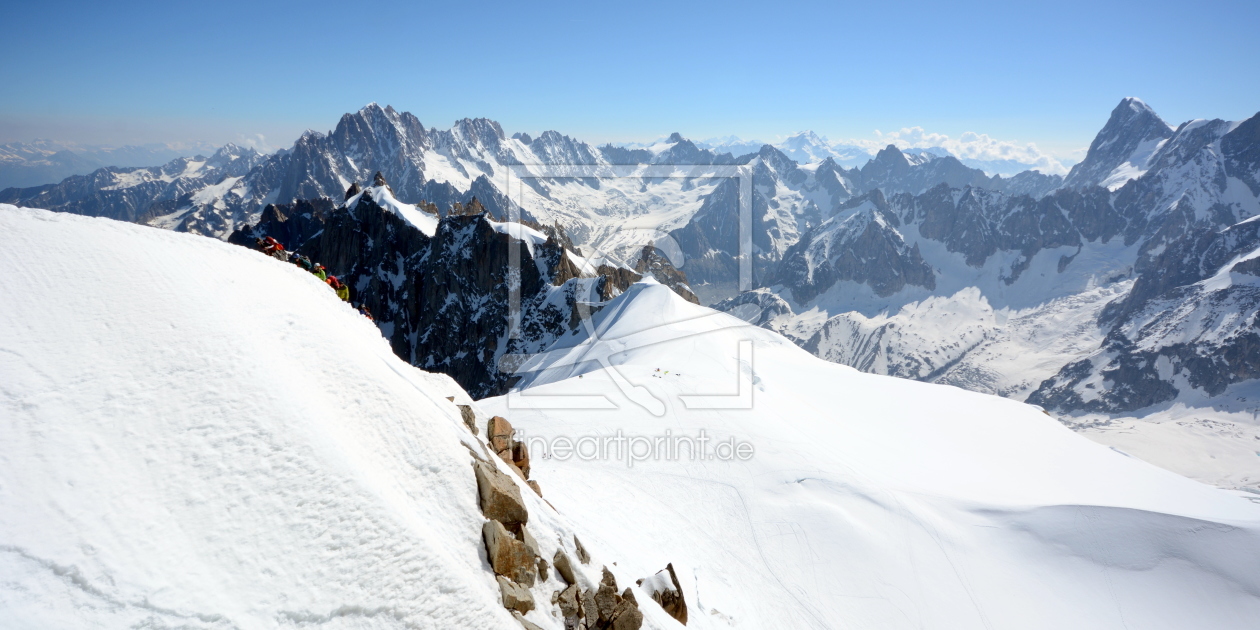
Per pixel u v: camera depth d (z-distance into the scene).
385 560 11.06
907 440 64.06
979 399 86.44
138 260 14.64
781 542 34.56
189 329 13.09
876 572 33.78
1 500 8.92
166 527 9.72
